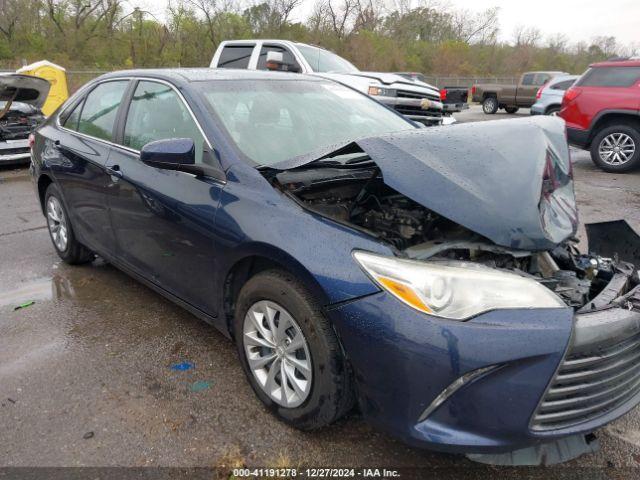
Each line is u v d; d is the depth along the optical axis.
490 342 1.86
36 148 4.60
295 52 8.37
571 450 2.10
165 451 2.33
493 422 1.90
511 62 48.62
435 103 8.84
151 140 3.25
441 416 1.94
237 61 8.95
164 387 2.79
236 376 2.89
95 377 2.88
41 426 2.49
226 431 2.46
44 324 3.49
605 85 8.68
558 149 2.75
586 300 2.26
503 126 2.68
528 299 1.96
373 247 2.12
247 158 2.71
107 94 3.92
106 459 2.28
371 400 2.07
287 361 2.40
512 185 2.28
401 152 2.29
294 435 2.43
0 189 7.70
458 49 47.06
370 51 39.94
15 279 4.28
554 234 2.22
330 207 2.54
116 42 31.06
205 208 2.68
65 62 28.48
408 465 2.26
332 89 3.80
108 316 3.61
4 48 28.78
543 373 1.87
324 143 3.14
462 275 1.99
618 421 2.57
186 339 3.29
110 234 3.67
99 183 3.61
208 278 2.78
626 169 8.70
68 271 4.46
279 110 3.24
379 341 1.97
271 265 2.47
